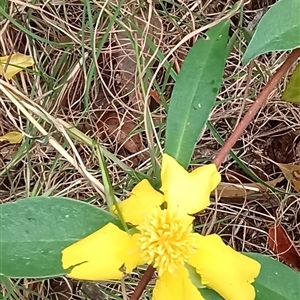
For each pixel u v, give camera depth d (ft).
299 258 0.59
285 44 0.38
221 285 0.35
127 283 0.57
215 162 0.41
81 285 0.60
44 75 0.59
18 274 0.37
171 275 0.35
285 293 0.39
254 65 0.59
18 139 0.57
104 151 0.52
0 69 0.52
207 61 0.42
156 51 0.52
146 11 0.60
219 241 0.35
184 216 0.36
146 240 0.35
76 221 0.38
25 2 0.59
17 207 0.37
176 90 0.41
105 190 0.40
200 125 0.41
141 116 0.60
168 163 0.36
